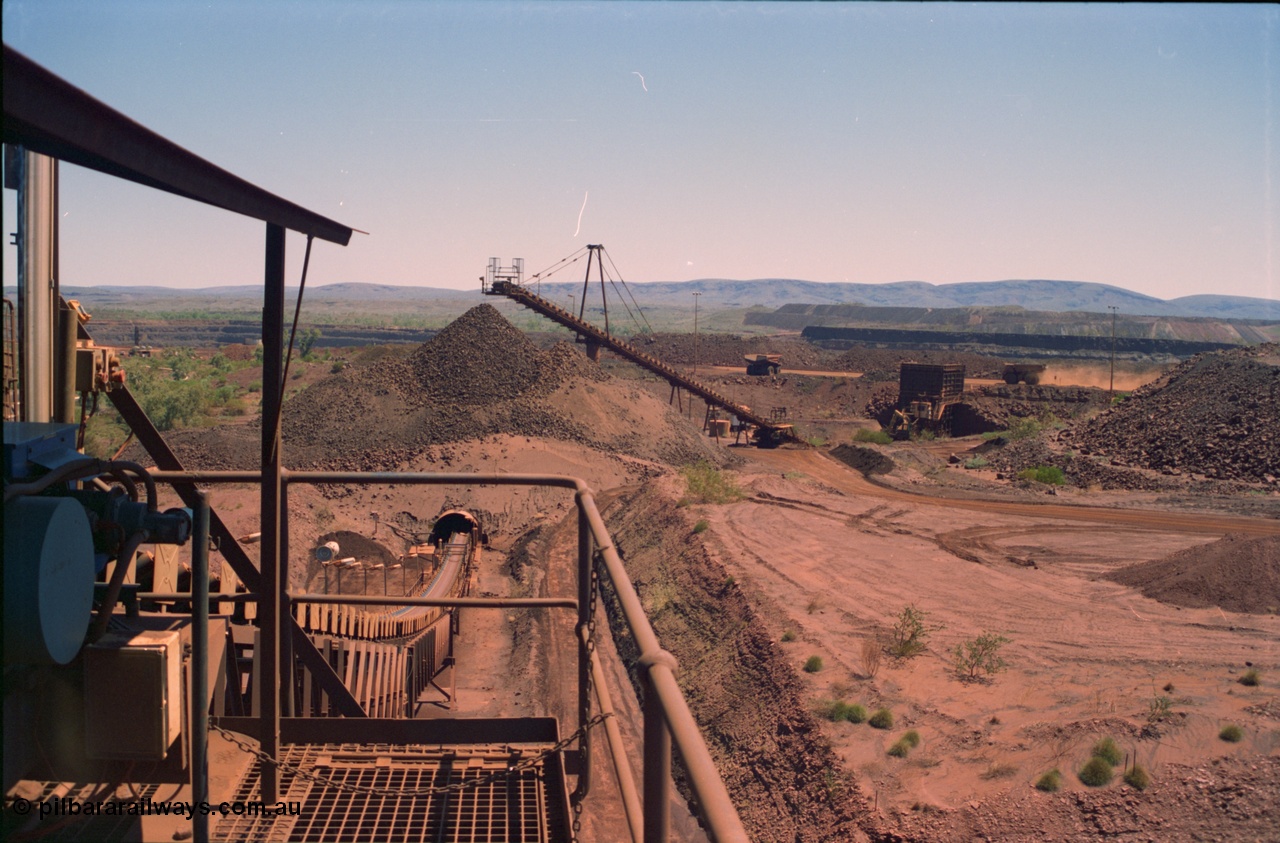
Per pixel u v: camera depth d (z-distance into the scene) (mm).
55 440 4117
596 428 76125
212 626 4949
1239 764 18312
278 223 4230
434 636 28078
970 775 19609
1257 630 27344
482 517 58312
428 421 74562
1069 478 66688
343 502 58844
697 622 34812
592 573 4551
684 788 22766
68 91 2379
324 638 15719
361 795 5051
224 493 49094
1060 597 32375
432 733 5637
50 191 6555
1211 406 70250
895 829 18375
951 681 24578
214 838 4621
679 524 46531
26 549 3549
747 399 141250
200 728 4293
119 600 5188
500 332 84500
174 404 92125
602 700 4164
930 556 39531
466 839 4762
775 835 20875
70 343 7168
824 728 22766
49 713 4227
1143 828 17047
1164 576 33094
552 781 5238
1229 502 53969
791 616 30484
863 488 63594
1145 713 20922
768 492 54969
